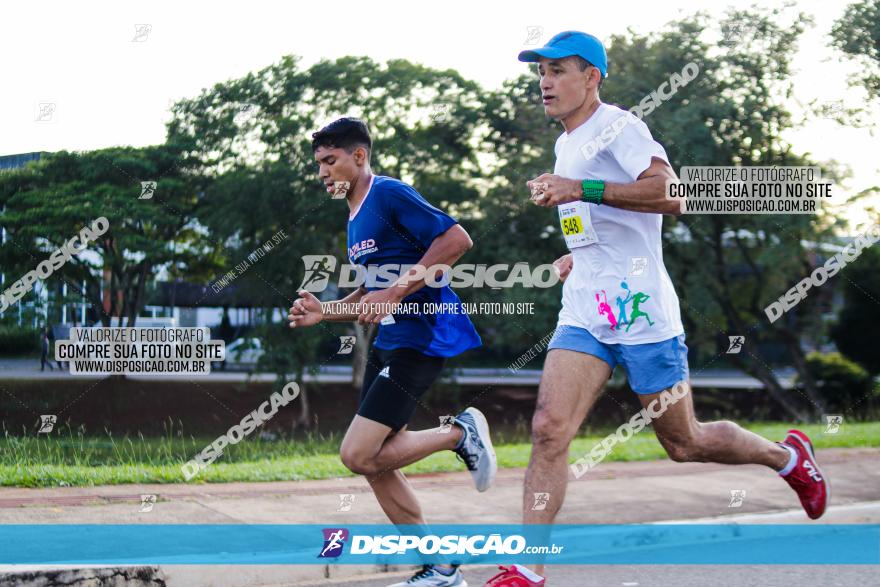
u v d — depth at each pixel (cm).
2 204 1555
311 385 2183
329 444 1588
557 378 503
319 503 821
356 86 1811
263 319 1928
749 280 2152
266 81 1759
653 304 511
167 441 1438
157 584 570
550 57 511
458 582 574
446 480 980
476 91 1884
